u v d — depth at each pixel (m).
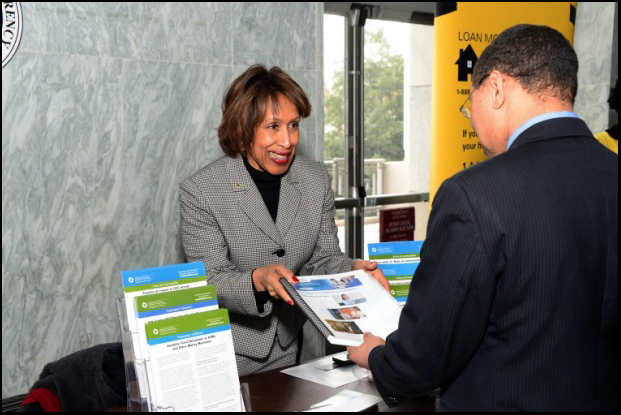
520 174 1.17
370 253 2.00
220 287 1.87
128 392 1.44
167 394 1.41
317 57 3.94
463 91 3.56
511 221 1.14
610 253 1.17
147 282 1.50
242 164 2.05
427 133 4.71
